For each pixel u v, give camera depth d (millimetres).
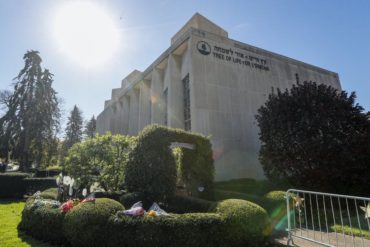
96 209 5031
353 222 6988
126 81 31828
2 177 12039
